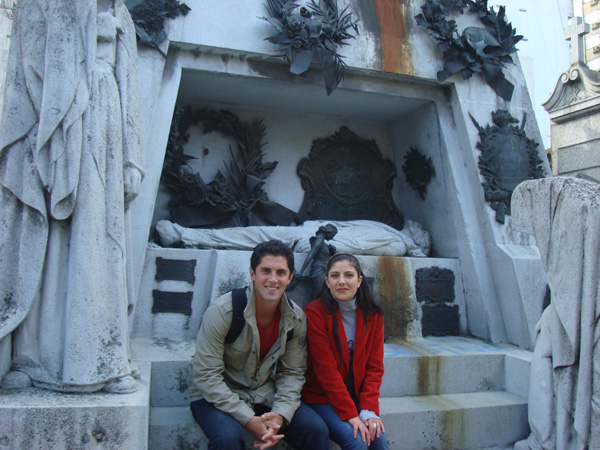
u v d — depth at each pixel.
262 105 5.18
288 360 2.68
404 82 4.75
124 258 2.55
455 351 3.87
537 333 3.22
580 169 6.30
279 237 4.45
